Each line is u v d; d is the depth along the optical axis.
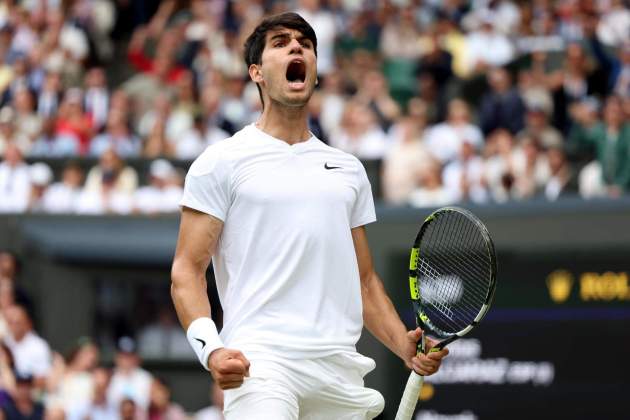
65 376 22.20
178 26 32.56
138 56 32.59
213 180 9.68
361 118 26.34
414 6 32.06
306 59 9.82
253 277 9.69
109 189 24.70
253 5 32.44
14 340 22.23
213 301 20.95
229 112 28.12
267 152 9.77
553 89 27.30
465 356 18.55
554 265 18.33
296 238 9.63
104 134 28.34
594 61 28.55
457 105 26.53
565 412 18.27
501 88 26.58
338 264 9.76
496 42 30.33
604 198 18.25
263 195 9.66
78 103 28.20
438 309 10.78
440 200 23.23
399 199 23.89
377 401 9.89
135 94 30.28
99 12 33.72
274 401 9.37
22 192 25.23
